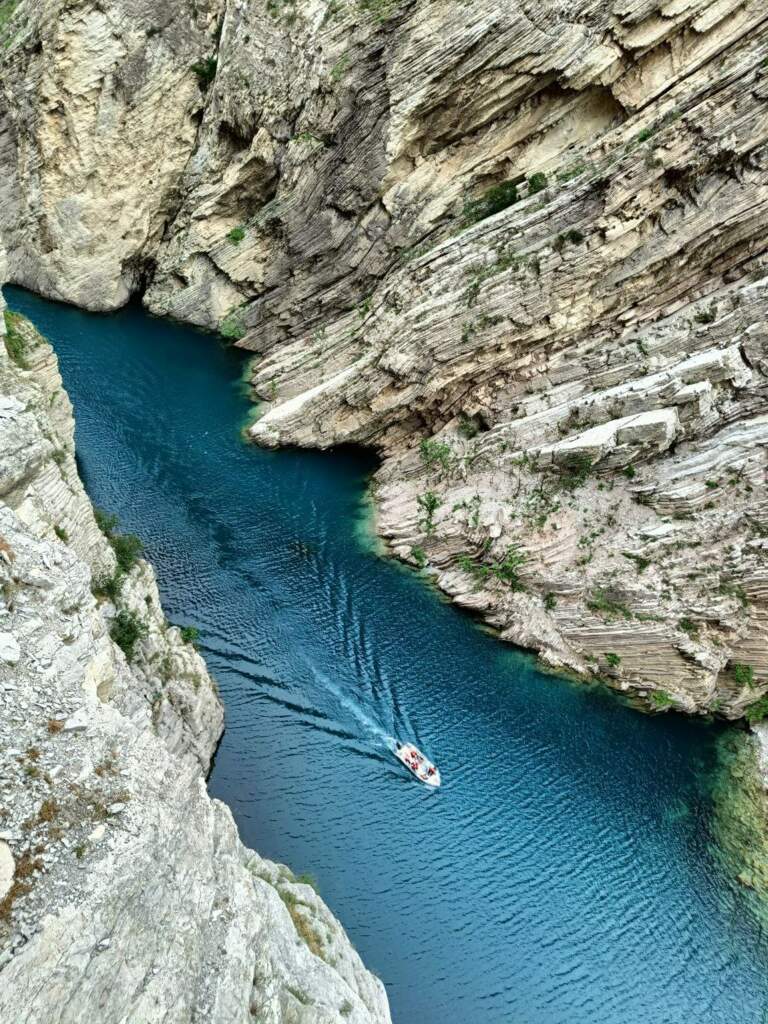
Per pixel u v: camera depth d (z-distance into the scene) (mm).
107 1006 9984
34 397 24375
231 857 14555
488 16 42125
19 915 9750
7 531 16219
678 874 27406
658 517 35406
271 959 15477
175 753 24625
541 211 40812
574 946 24875
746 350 34781
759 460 33500
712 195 37438
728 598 33281
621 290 40250
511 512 38344
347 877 25438
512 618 36188
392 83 45812
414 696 32438
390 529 41031
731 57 39469
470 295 42094
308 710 30766
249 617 34375
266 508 41906
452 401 44219
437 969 23578
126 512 39469
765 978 24984
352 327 49312
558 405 40156
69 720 12578
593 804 29500
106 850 11062
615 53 40844
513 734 31719
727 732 33625
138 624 25156
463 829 27703
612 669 34375
